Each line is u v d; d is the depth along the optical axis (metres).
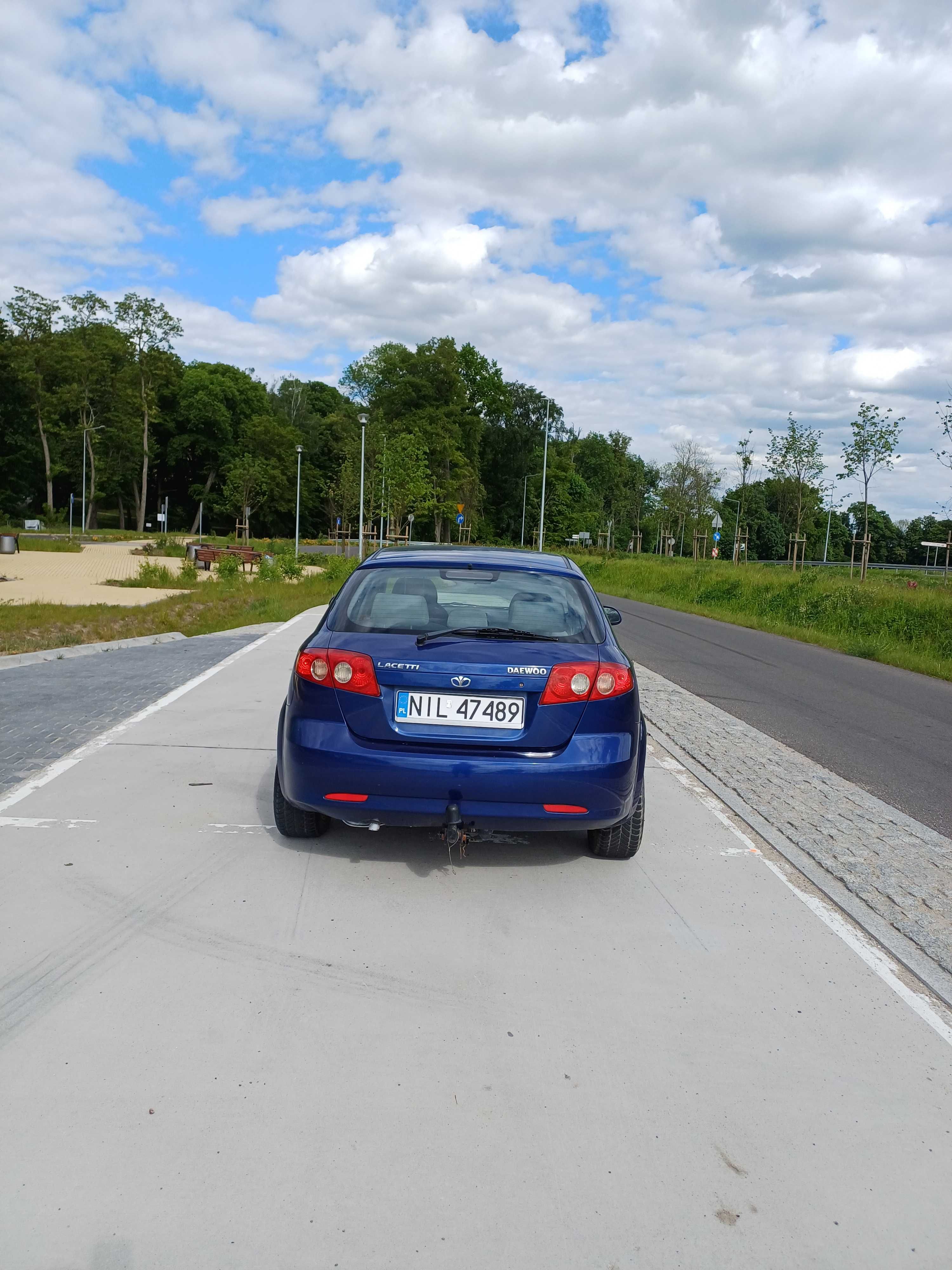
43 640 12.84
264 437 93.88
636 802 4.12
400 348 102.38
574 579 4.61
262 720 6.97
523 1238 2.07
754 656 14.70
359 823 3.93
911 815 5.79
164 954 3.28
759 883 4.26
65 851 4.21
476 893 3.96
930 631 17.98
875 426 30.30
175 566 40.19
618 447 124.44
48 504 82.00
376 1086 2.58
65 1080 2.54
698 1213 2.17
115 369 87.00
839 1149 2.42
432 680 3.84
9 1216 2.06
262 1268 1.96
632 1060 2.77
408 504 65.31
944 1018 3.10
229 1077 2.59
